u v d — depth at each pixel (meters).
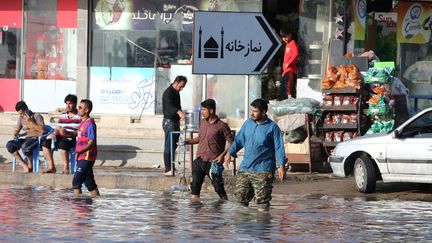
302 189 45.88
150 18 58.25
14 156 49.53
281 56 58.50
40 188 46.09
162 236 30.67
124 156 54.19
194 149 52.75
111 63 58.50
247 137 36.50
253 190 37.16
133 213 36.47
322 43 57.00
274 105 52.00
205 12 41.69
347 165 46.06
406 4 60.41
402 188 46.59
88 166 41.94
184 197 42.34
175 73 58.19
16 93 59.31
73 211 36.94
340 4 56.50
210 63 41.62
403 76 60.44
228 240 29.97
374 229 32.97
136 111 58.41
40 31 59.22
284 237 30.80
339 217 36.09
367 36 59.78
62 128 48.62
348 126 51.06
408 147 43.12
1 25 59.31
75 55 58.88
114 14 58.41
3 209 37.34
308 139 50.78
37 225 32.97
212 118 39.97
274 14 58.91
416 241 30.42
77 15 58.50
